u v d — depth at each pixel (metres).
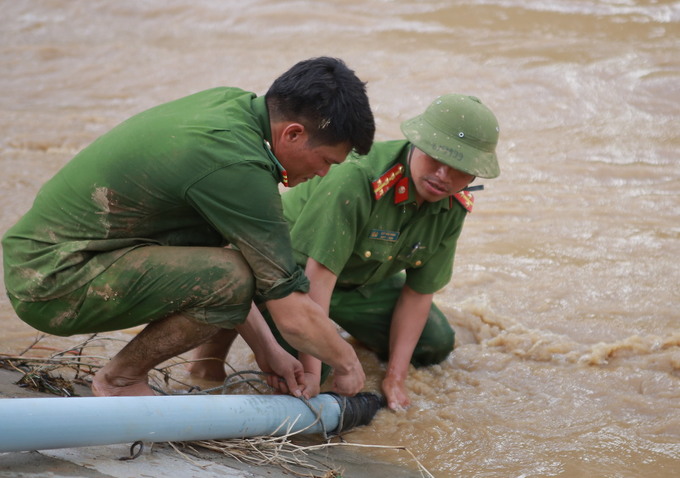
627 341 5.66
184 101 4.06
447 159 4.25
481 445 4.58
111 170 3.84
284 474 3.90
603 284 6.63
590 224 7.75
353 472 4.14
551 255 7.15
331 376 5.43
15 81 12.40
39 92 11.94
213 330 4.06
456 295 6.48
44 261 3.99
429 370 5.46
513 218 7.93
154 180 3.80
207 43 13.64
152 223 3.99
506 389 5.22
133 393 4.20
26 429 3.21
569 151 9.44
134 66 12.88
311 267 4.57
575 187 8.63
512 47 12.12
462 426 4.77
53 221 3.99
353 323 5.44
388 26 13.35
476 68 11.55
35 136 10.07
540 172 8.97
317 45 13.00
